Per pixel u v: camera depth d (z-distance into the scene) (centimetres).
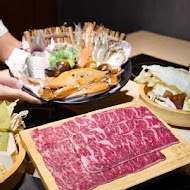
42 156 96
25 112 110
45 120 123
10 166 92
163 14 241
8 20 305
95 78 128
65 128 108
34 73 133
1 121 102
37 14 317
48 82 125
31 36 152
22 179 95
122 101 139
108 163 94
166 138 105
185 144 104
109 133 106
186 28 232
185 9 225
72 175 90
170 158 99
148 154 99
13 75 135
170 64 174
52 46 152
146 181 93
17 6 303
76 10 315
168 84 130
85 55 148
